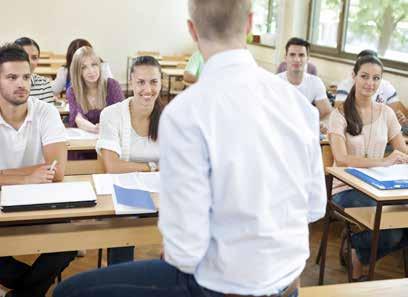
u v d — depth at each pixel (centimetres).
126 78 870
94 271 121
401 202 223
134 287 112
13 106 213
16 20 792
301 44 389
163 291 110
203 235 95
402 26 507
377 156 286
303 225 106
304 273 287
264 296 100
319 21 657
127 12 849
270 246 99
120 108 252
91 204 184
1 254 183
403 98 479
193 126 92
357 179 243
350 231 269
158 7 864
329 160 306
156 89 244
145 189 203
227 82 96
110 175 219
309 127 108
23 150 221
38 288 215
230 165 93
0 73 208
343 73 587
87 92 336
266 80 102
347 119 284
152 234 196
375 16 548
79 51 335
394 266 299
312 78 402
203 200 94
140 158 251
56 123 228
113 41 853
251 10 99
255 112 96
